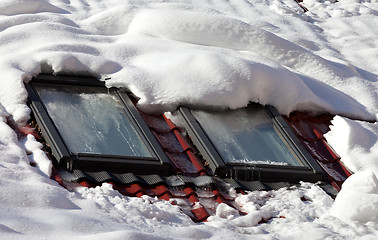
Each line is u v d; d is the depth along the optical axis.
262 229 7.12
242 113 9.34
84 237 5.80
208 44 10.82
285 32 12.71
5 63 8.85
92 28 10.71
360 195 7.48
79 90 8.95
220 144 8.64
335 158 9.21
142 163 7.89
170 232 6.53
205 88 9.16
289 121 9.74
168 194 7.64
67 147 7.83
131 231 5.94
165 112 9.03
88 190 7.26
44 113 8.23
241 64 9.52
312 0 14.55
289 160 8.67
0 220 5.86
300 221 7.46
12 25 10.17
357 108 10.38
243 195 7.85
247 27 11.01
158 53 9.91
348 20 13.92
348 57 12.45
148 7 12.18
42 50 9.24
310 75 11.07
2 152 7.34
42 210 6.24
